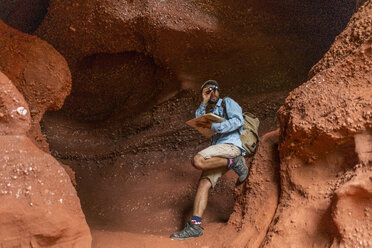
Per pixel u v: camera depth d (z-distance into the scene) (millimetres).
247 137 3508
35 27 8203
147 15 6348
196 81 7047
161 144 6836
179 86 7133
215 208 4473
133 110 7578
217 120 3320
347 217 1996
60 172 2297
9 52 3664
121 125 7555
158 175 6113
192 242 3029
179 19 6391
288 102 2846
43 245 2059
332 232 2125
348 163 2334
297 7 6516
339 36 2957
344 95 2455
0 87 2309
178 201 4910
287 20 6613
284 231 2404
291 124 2648
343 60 2623
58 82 3865
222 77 6973
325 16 6707
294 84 6793
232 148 3354
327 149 2477
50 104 3881
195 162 3260
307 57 6836
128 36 6797
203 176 3387
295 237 2326
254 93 6832
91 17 6613
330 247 2020
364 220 1940
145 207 4914
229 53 6734
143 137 6957
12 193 2031
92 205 5172
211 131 3535
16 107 2346
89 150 7273
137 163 6625
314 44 6824
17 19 8430
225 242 2879
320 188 2434
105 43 6988
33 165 2180
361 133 2238
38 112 3750
